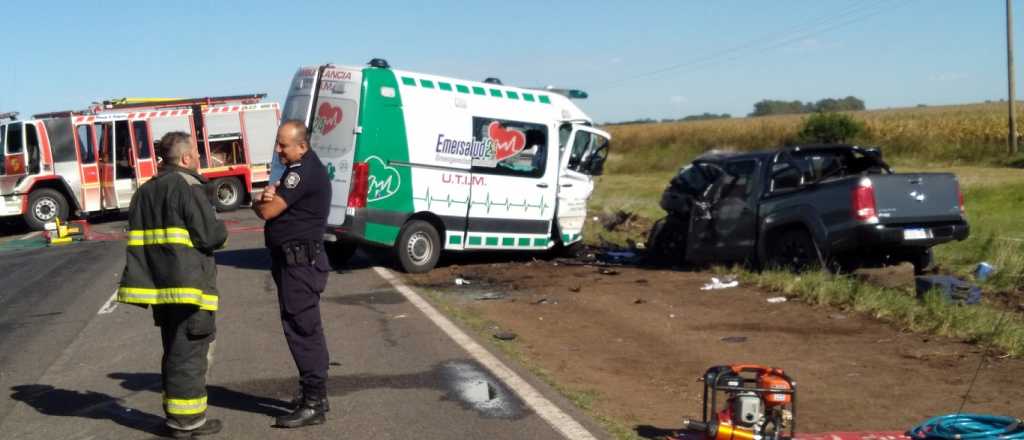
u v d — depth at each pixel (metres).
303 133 5.70
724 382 5.13
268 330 8.81
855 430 5.81
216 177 24.44
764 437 5.05
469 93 12.73
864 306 9.27
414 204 12.27
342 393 6.52
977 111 63.94
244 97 25.47
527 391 6.52
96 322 9.59
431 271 12.69
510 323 9.21
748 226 11.67
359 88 11.80
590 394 6.55
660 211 20.95
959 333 8.17
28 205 22.06
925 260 11.27
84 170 22.66
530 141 13.26
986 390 6.62
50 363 7.77
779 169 11.54
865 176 10.40
